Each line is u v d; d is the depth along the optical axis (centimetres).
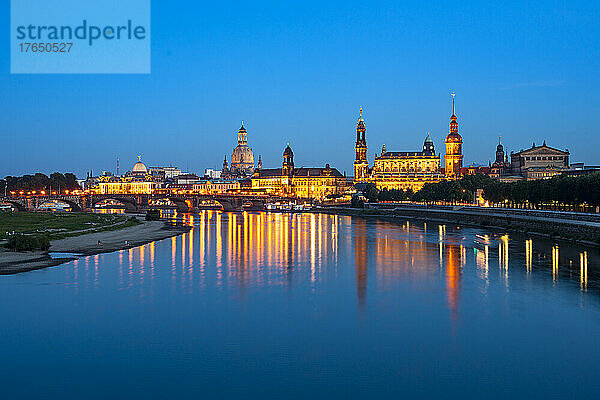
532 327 6700
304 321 7050
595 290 8581
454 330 6625
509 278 9650
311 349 6031
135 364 5647
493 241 15950
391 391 5034
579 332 6488
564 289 8675
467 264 11356
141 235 18975
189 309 7644
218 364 5641
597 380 5209
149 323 6975
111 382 5234
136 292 8706
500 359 5712
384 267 11162
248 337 6431
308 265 11538
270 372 5441
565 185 19812
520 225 19350
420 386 5128
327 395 4972
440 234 19038
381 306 7775
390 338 6366
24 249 13425
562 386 5097
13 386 5147
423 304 7862
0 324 6931
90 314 7381
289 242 16788
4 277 9938
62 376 5362
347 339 6347
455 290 8750
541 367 5509
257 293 8644
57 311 7531
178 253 13725
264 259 12544
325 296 8419
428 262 11794
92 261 12094
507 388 5072
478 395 4947
